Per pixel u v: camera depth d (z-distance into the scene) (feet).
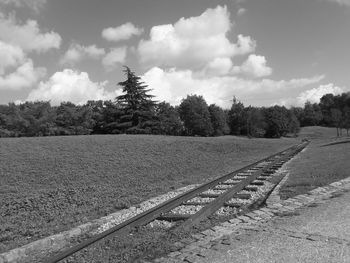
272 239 20.97
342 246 19.10
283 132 383.65
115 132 237.45
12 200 41.14
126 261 19.15
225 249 19.66
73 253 20.13
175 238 22.50
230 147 128.88
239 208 31.76
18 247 23.06
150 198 41.57
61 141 98.63
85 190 46.57
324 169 54.95
